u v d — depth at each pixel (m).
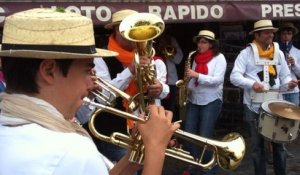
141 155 1.91
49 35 1.39
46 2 5.38
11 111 1.41
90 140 1.45
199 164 2.27
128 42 3.84
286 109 4.79
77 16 1.46
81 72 1.49
